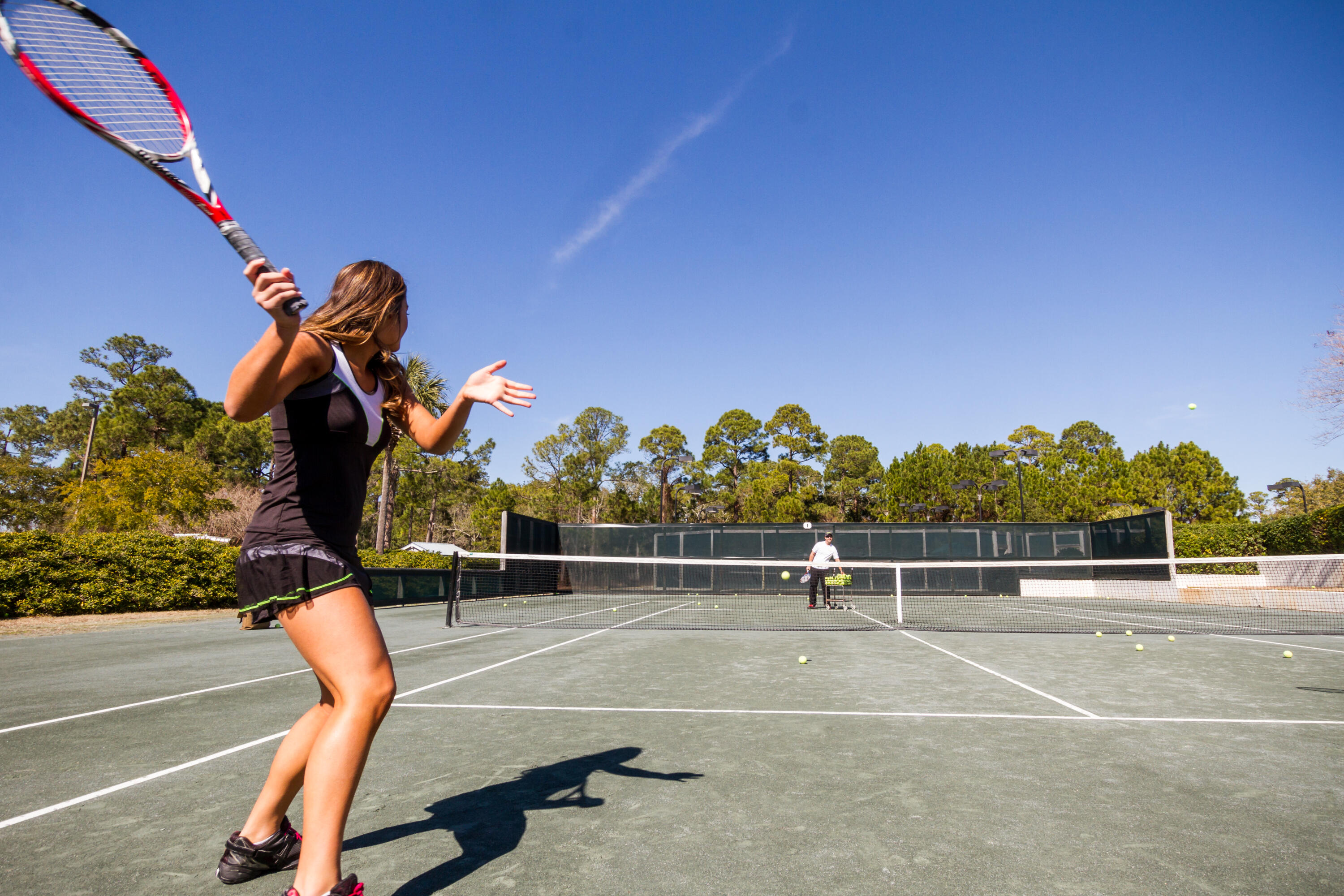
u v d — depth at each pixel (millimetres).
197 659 7047
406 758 3363
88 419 49094
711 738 3758
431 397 26844
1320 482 44938
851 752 3473
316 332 1741
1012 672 6086
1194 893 1962
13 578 11820
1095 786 2945
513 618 12797
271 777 1997
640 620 12477
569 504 44719
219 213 1584
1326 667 6434
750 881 2035
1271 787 2930
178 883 2012
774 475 47375
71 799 2787
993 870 2113
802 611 15016
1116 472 45094
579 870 2109
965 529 22766
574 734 3848
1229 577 19812
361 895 1628
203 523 27328
